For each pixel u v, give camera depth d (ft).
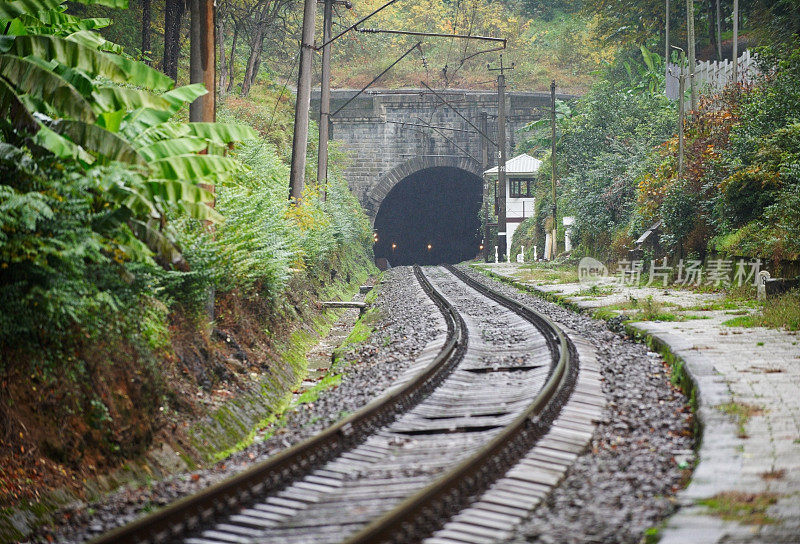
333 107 403.13
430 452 47.73
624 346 88.12
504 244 347.97
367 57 524.11
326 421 57.47
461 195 495.82
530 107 414.82
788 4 224.74
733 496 35.81
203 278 78.18
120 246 61.62
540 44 574.56
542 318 107.76
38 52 60.54
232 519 37.09
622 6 379.35
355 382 75.66
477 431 53.88
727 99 179.93
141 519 35.04
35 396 52.70
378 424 55.21
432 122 408.26
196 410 67.41
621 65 411.13
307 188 169.27
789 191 120.47
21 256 51.72
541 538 33.06
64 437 52.80
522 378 71.61
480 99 409.08
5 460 47.44
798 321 89.56
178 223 77.30
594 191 238.89
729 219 141.69
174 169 66.03
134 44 212.02
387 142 407.23
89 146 60.34
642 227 189.26
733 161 141.90
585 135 289.53
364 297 227.61
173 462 59.93
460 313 130.11
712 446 44.06
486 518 35.81
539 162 385.50
